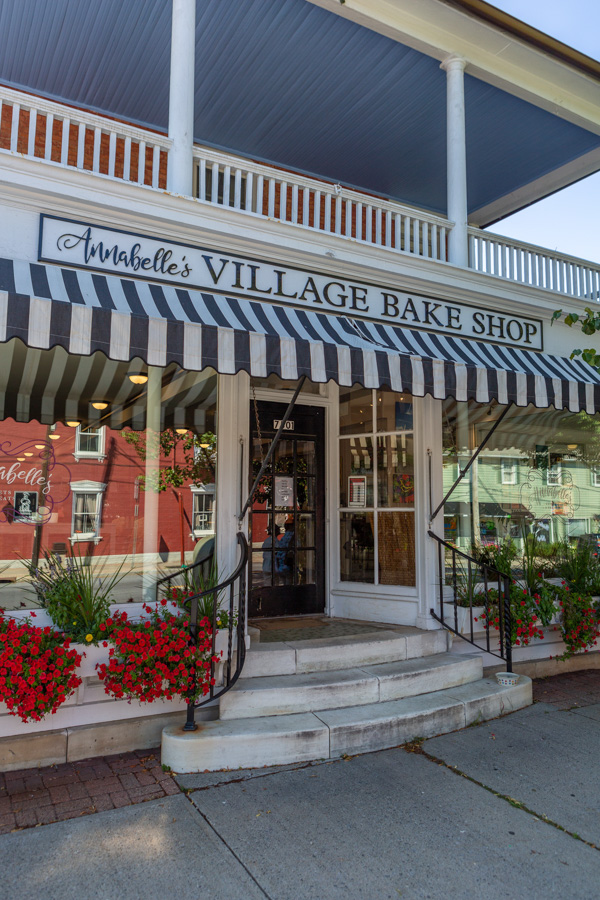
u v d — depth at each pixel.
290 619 6.71
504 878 3.11
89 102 8.62
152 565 5.28
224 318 4.71
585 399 5.92
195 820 3.63
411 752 4.63
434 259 6.58
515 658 6.65
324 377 4.51
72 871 3.13
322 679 5.09
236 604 5.32
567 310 7.68
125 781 4.13
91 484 5.18
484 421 7.19
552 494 7.73
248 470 5.65
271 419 6.83
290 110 8.84
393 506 6.68
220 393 5.56
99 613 4.60
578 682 6.60
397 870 3.17
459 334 6.83
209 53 7.71
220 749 4.28
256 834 3.48
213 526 5.53
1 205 4.74
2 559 4.79
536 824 3.64
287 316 5.35
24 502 4.94
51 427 5.12
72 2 6.88
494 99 8.47
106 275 4.89
